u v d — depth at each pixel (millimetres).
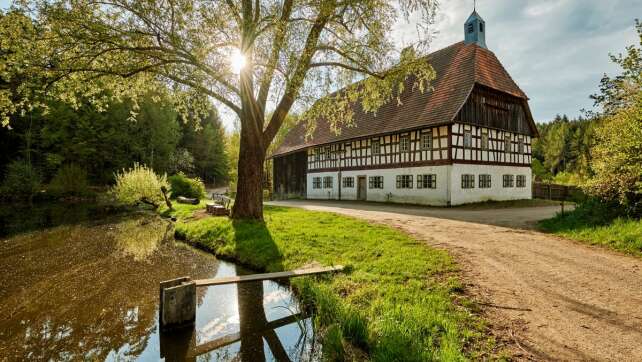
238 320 5242
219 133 71188
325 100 13070
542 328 4031
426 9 10992
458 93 19719
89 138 39219
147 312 5523
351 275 6316
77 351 4328
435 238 8867
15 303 5875
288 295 6215
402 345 3643
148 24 9406
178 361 4098
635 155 8656
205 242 10680
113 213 20031
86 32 9398
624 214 9086
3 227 14586
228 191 42938
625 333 3873
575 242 8383
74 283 6941
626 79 9234
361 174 25312
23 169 29375
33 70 8828
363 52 11703
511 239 8734
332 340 4059
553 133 76688
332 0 10141
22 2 8406
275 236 9711
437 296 4945
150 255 9547
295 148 33188
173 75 11062
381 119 23984
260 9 10656
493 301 4828
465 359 3340
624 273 5938
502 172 22031
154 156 45688
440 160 19344
